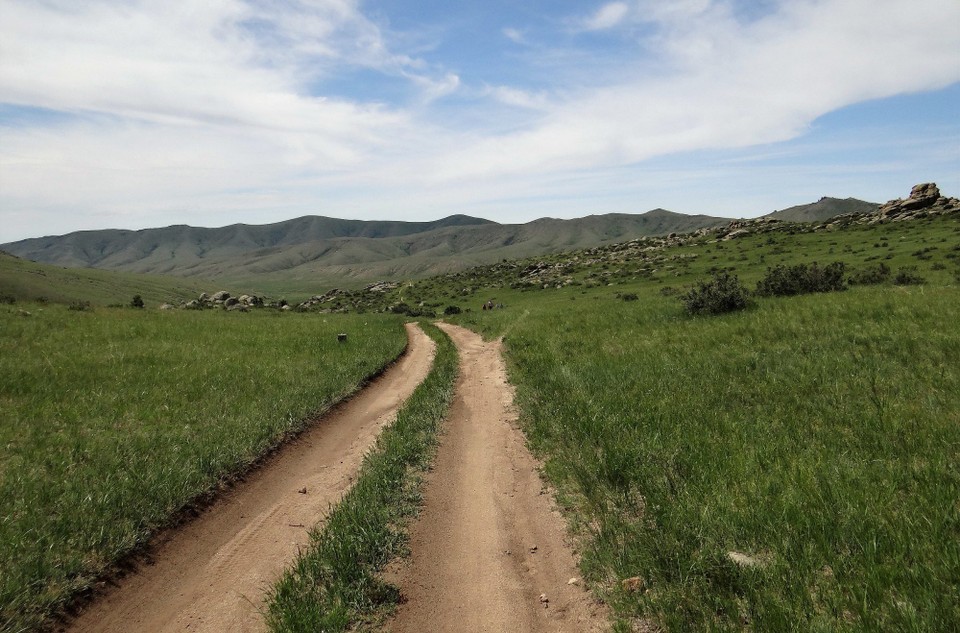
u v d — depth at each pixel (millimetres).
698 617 3637
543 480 7188
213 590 4953
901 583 3488
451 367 17828
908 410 6832
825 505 4566
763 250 104438
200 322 26141
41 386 11008
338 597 4410
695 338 14883
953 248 63594
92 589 4730
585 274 122062
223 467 7531
